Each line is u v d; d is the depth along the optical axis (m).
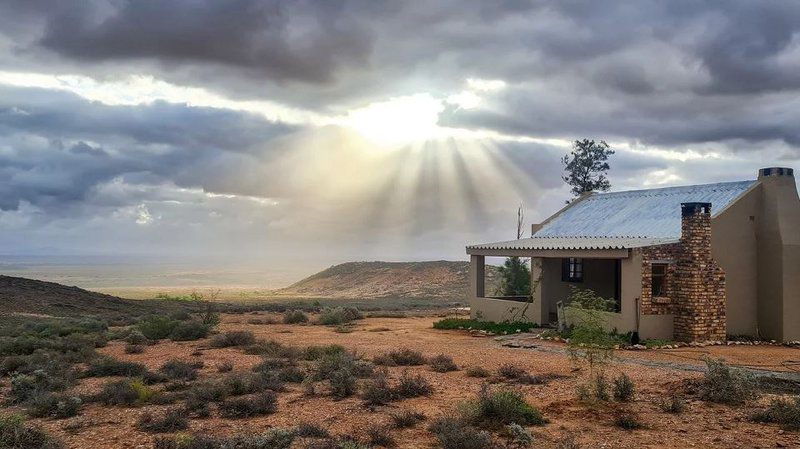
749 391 12.16
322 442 9.09
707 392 12.25
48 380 14.01
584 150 49.88
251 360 18.38
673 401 11.27
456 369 16.31
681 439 9.47
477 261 30.28
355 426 10.41
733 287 23.94
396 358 17.61
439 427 9.80
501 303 28.56
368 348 21.08
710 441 9.34
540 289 26.53
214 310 37.56
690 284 22.27
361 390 13.21
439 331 27.64
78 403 11.79
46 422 10.95
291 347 19.70
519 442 9.09
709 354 19.75
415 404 12.05
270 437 9.02
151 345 22.52
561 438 9.51
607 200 33.19
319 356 18.25
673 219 26.78
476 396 12.57
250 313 41.59
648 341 21.69
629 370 16.17
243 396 12.78
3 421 9.51
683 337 22.41
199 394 12.41
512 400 10.88
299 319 33.09
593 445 9.16
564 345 21.41
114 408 11.98
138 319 33.06
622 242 23.80
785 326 23.34
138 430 10.31
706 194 26.83
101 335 23.92
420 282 97.50
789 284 23.59
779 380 14.58
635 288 22.22
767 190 24.50
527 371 15.79
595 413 10.98
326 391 13.31
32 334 24.86
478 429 9.97
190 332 24.98
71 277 195.00
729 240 23.94
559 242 27.27
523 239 32.81
